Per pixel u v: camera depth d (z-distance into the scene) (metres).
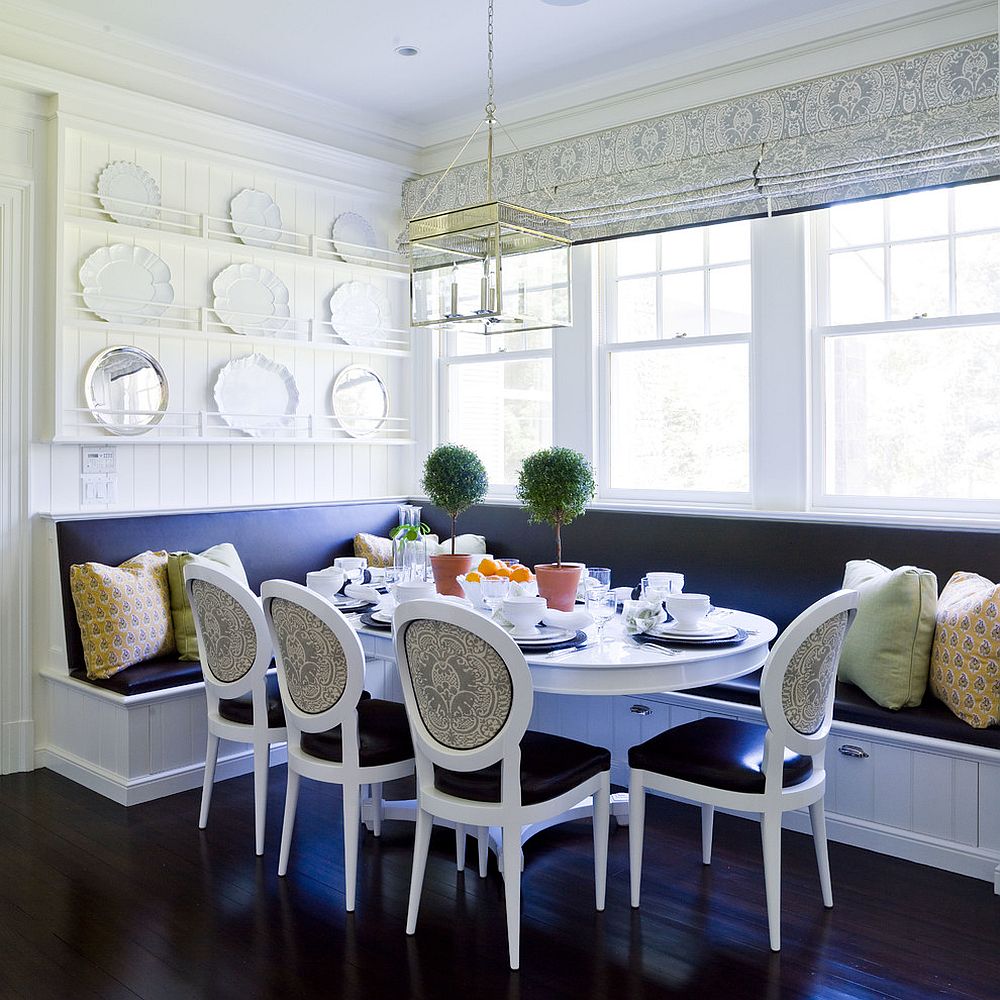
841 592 2.47
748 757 2.53
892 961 2.36
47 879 2.83
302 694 2.73
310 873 2.88
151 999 2.21
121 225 3.96
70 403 3.93
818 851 2.63
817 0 3.65
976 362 3.63
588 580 3.16
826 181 3.74
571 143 4.51
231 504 4.55
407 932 2.50
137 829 3.23
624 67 4.31
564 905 2.68
